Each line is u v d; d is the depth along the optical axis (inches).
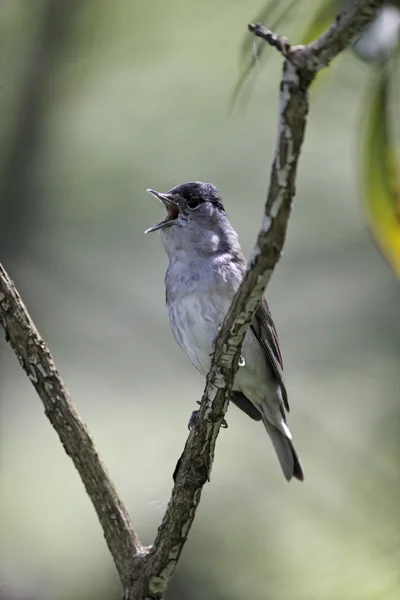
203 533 374.9
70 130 481.4
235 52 454.9
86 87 477.1
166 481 471.5
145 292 493.0
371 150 232.4
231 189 467.8
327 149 434.6
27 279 477.4
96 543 453.4
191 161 472.7
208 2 454.3
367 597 308.0
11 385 495.8
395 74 230.5
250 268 203.0
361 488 350.3
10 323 242.8
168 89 472.4
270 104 455.8
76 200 481.4
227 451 444.5
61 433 250.4
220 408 235.6
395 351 402.0
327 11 228.5
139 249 489.4
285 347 422.9
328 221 440.8
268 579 348.2
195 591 354.3
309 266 434.9
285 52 175.8
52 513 477.4
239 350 224.1
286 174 186.1
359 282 424.5
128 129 479.5
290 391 413.7
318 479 384.5
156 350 498.0
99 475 252.4
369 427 383.6
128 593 253.8
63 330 487.8
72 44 470.0
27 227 476.7
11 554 442.6
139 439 486.9
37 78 473.1
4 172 474.9
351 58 307.7
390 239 237.1
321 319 425.4
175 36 461.1
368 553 318.7
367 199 236.2
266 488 408.2
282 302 433.4
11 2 466.9
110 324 493.7
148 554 252.1
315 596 320.5
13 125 474.9
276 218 192.7
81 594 416.8
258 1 450.0
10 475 486.0
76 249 484.7
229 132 470.9
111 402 495.5
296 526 374.0
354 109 402.0
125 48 467.5
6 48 472.4
